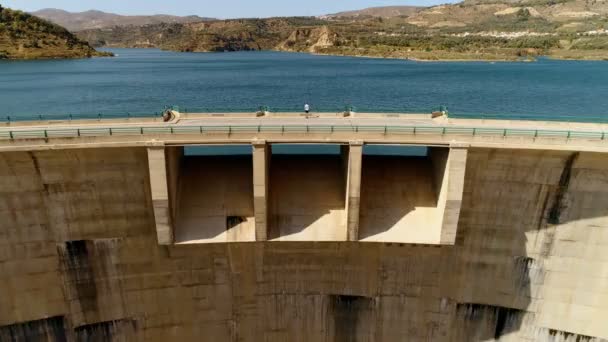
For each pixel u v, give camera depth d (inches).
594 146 1152.2
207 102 4178.2
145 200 1259.2
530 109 3774.6
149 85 5639.8
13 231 1207.6
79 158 1195.3
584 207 1218.6
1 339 1264.8
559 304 1279.5
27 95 4672.7
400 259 1322.6
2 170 1162.6
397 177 1374.3
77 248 1266.0
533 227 1267.2
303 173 1402.6
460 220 1289.4
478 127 1318.9
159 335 1370.6
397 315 1375.5
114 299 1322.6
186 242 1256.8
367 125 1363.2
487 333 1357.0
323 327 1398.9
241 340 1403.8
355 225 1245.7
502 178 1246.3
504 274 1306.6
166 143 1171.9
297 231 1295.5
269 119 1501.0
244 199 1338.6
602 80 5974.4
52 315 1291.8
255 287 1353.3
